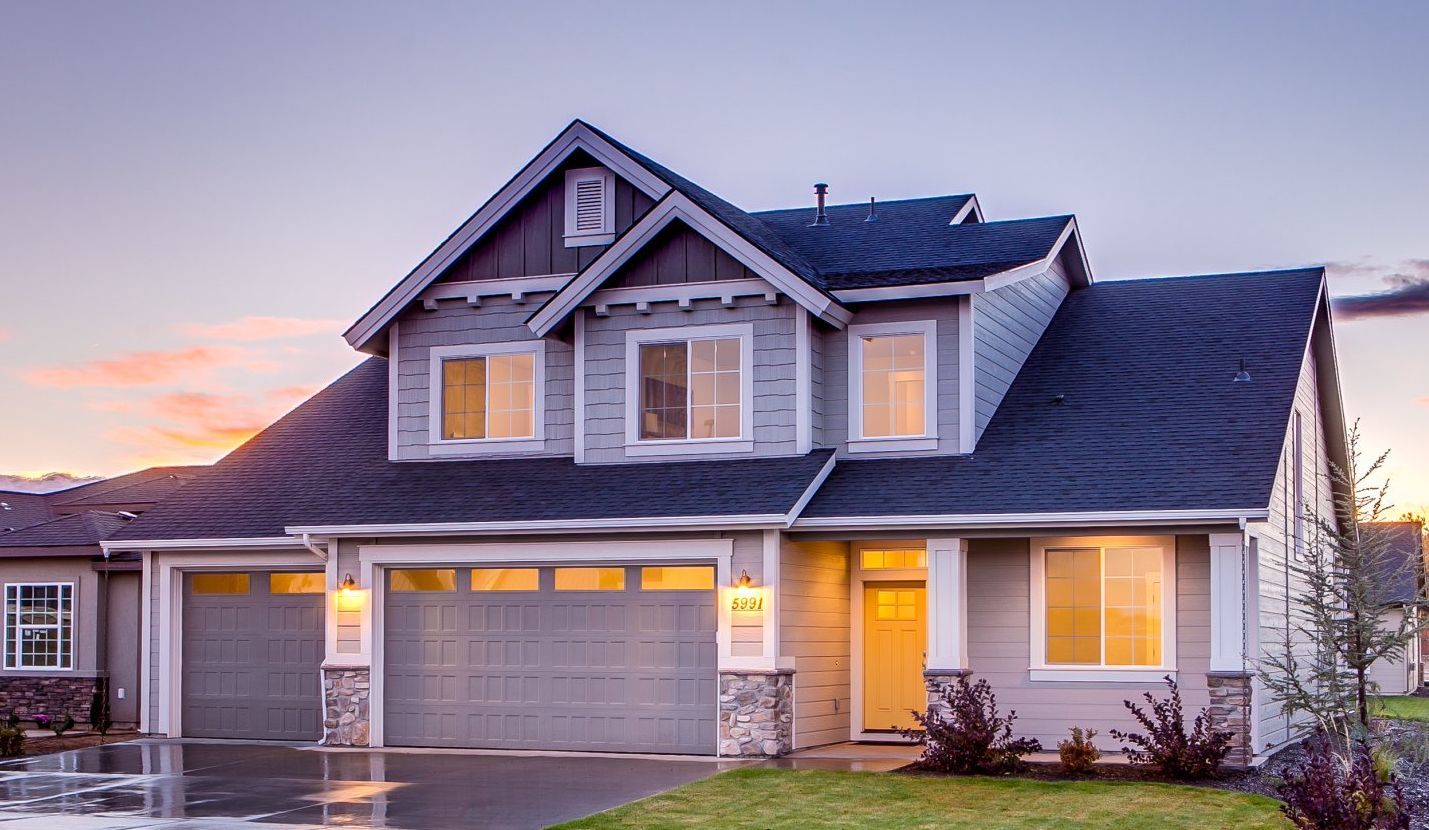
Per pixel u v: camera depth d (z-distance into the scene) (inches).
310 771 727.7
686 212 833.5
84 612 1001.5
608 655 804.6
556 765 740.7
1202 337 895.1
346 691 846.5
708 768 718.5
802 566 792.9
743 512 754.8
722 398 842.8
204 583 917.2
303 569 890.7
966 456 812.6
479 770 723.4
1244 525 695.1
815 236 960.3
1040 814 573.9
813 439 833.5
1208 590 741.3
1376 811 528.7
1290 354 854.5
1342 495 831.1
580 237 893.2
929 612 751.1
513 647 825.5
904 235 932.0
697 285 844.0
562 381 892.0
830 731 819.4
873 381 844.6
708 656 782.5
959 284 810.2
